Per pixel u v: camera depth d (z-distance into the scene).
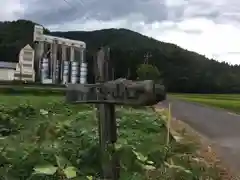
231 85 117.81
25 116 10.52
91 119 9.08
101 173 5.09
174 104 37.88
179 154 7.81
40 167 5.01
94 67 4.45
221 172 8.41
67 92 4.24
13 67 66.06
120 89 3.65
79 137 6.71
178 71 118.69
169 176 6.27
